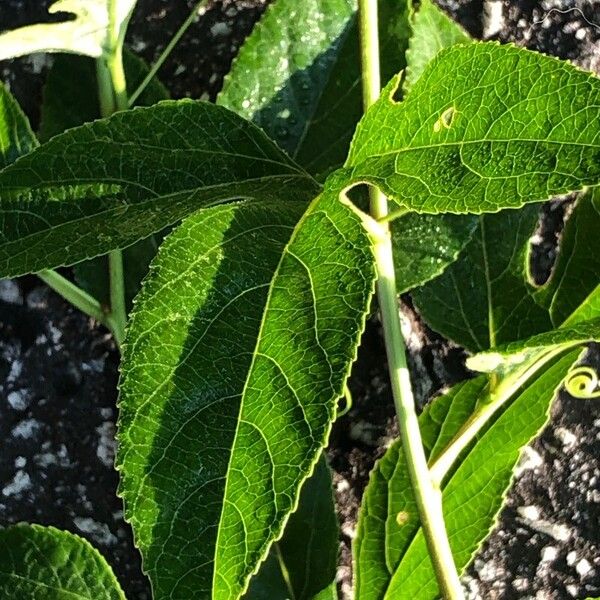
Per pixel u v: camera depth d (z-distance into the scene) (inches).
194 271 11.6
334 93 16.5
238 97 16.3
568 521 18.7
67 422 17.9
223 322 11.4
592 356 18.3
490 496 16.2
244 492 10.8
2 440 17.8
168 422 11.1
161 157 13.4
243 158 13.5
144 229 13.0
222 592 10.7
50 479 18.0
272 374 11.1
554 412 18.5
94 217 13.2
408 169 11.7
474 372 18.1
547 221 18.3
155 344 11.3
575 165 10.9
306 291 11.3
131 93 16.7
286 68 16.4
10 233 13.2
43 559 16.8
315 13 16.4
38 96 17.3
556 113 11.0
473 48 11.5
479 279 16.8
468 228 16.0
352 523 18.4
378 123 12.2
